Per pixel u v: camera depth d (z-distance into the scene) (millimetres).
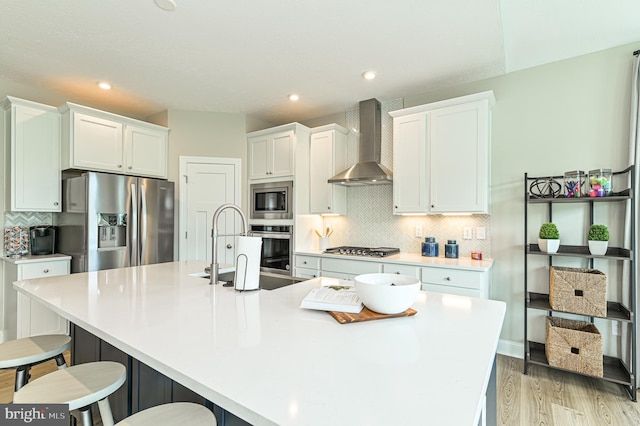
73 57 2684
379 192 3758
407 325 1109
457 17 2105
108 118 3441
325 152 3840
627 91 2494
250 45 2477
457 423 569
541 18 2230
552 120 2775
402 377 739
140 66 2842
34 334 2893
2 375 2424
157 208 3590
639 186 2332
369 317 1152
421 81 3139
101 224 3121
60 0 1955
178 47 2512
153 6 2010
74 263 3162
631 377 2193
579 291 2373
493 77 3045
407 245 3541
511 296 2912
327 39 2385
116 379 1196
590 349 2287
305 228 3912
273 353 872
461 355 862
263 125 4469
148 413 996
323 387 694
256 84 3234
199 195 4039
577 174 2488
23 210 3023
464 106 2912
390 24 2188
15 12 2076
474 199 2854
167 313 1239
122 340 968
